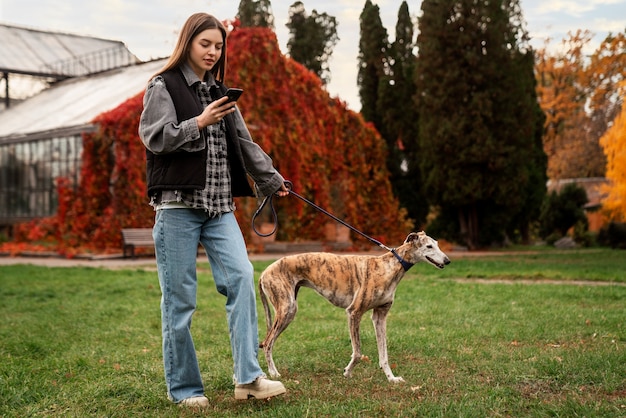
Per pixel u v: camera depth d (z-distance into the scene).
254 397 4.08
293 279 5.16
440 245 25.44
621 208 24.80
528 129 25.25
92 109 24.50
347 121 24.89
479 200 25.94
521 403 4.20
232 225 4.23
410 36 30.44
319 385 4.80
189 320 4.19
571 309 8.39
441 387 4.68
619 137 23.67
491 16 24.80
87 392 4.58
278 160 22.33
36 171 25.33
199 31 4.14
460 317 7.93
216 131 4.21
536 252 23.72
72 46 36.47
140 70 27.92
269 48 22.28
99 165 21.28
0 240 25.16
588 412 3.91
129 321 8.03
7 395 4.52
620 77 41.84
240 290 4.09
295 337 6.77
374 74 30.19
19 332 7.29
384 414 4.04
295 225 22.81
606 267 15.27
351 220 24.61
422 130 26.27
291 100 22.88
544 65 44.84
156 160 4.08
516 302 9.23
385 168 25.98
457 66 25.08
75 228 21.30
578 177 44.97
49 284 12.15
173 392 4.22
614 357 5.38
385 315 5.05
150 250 20.42
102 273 14.07
